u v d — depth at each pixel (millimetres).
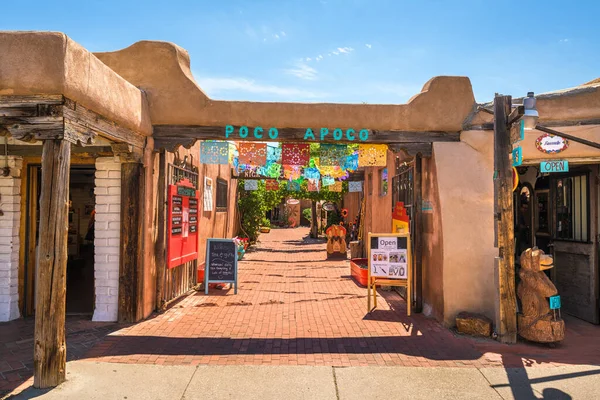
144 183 6656
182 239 8086
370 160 7453
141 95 6336
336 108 6875
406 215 7773
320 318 6859
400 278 7207
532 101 5160
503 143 5789
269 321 6656
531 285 5625
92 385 4270
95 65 4832
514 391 4234
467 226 6492
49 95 4266
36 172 7098
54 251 4211
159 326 6297
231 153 10305
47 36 4195
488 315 6422
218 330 6152
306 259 14648
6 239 6688
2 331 6117
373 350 5375
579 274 7117
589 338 5992
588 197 6887
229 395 4117
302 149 7473
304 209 39562
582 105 6328
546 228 8125
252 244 18891
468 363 4957
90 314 6961
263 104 6852
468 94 6859
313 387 4297
